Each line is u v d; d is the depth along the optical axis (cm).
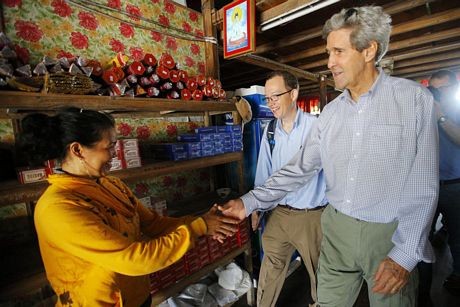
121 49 172
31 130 78
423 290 169
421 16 252
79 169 87
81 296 84
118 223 91
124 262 79
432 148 89
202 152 161
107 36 165
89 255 77
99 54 162
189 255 151
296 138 168
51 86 99
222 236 120
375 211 101
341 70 98
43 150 79
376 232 102
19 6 131
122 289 92
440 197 186
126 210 98
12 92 90
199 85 169
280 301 203
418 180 91
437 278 213
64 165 86
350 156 105
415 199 91
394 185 96
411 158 92
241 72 412
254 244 233
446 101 180
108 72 122
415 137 91
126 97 123
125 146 127
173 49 203
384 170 97
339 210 113
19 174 98
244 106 200
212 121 239
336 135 110
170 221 122
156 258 84
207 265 162
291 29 259
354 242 108
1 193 91
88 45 157
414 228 91
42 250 83
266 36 274
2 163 110
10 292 92
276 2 193
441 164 181
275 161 181
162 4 194
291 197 165
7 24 127
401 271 92
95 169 90
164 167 141
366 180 101
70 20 149
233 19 193
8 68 94
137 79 132
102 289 85
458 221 183
